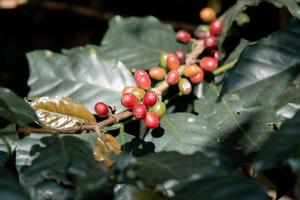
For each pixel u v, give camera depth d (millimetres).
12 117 519
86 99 602
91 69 612
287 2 596
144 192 474
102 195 439
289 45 535
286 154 429
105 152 521
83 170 461
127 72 607
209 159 450
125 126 611
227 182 421
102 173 449
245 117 568
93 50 618
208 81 621
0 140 524
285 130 448
